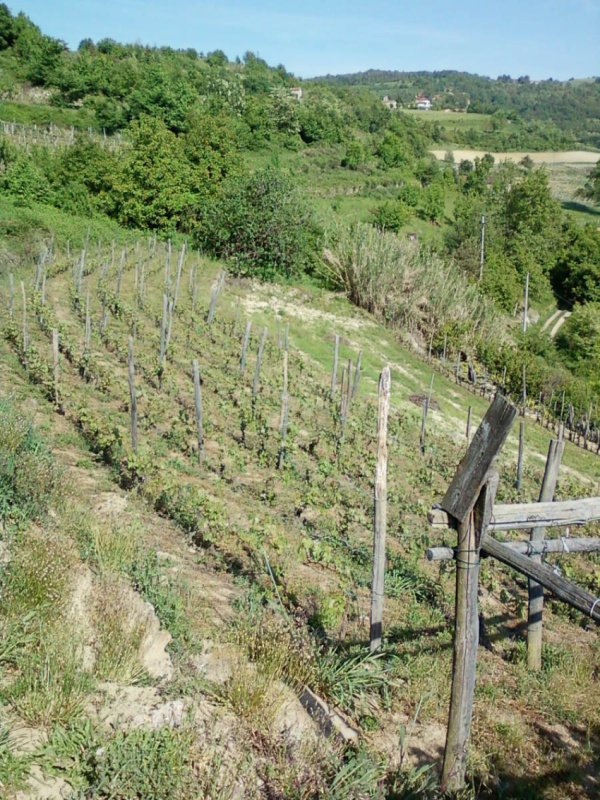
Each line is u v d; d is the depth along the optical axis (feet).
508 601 34.09
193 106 198.70
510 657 28.68
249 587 27.99
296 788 16.06
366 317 110.83
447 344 112.27
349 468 50.72
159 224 124.88
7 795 14.06
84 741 15.71
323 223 125.59
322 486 45.44
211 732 17.37
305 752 17.34
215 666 20.75
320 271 119.96
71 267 92.12
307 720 19.33
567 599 16.60
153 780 15.02
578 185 340.80
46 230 102.22
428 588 33.27
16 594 19.45
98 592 21.27
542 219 204.44
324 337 97.14
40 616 19.13
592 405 106.73
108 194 124.36
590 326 143.84
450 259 161.89
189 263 110.83
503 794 20.12
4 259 85.87
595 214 281.95
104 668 18.21
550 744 22.95
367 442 60.54
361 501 44.45
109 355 64.90
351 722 20.63
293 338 93.50
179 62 294.87
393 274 112.68
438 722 22.29
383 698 22.68
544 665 28.27
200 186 130.21
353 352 94.79
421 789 17.43
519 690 25.86
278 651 21.13
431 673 24.80
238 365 72.74
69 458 38.73
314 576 31.40
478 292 131.54
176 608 22.98
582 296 192.95
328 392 73.56
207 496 34.68
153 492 35.55
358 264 114.01
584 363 136.26
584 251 192.95
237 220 115.75
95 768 15.11
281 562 31.32
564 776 21.44
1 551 21.76
